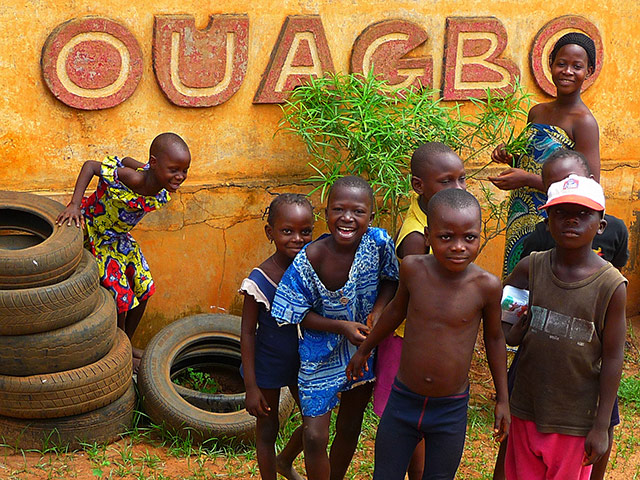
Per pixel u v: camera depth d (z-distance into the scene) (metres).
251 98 5.34
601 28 6.06
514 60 5.91
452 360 3.18
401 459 3.33
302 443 3.86
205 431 4.48
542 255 3.42
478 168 6.02
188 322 5.09
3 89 4.80
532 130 4.76
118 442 4.55
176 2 5.05
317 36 5.36
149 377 4.69
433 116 5.11
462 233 3.02
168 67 5.07
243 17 5.16
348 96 5.21
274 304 3.49
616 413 3.58
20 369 4.27
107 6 4.90
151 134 5.18
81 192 4.63
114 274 4.88
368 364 3.68
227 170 5.40
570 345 3.28
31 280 4.21
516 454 3.57
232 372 5.34
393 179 4.96
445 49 5.70
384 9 5.53
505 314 3.49
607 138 6.31
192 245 5.39
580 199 3.14
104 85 4.95
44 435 4.35
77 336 4.31
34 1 4.74
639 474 4.48
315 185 5.55
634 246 6.57
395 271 3.56
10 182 4.93
